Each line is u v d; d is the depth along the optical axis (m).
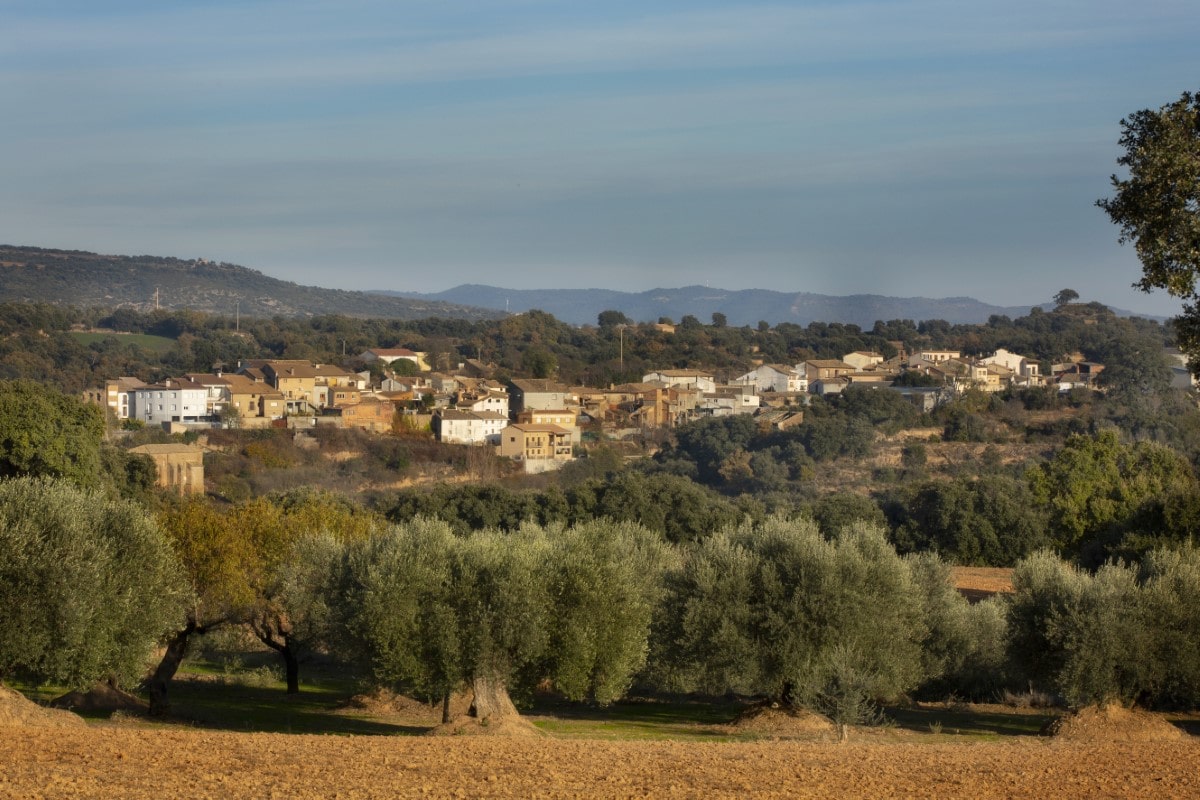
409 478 124.62
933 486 86.25
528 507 83.62
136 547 31.70
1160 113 23.23
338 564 36.19
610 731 33.75
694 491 85.06
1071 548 81.12
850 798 20.34
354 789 19.53
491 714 31.86
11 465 70.00
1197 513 59.75
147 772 20.36
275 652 54.25
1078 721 33.22
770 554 37.22
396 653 31.80
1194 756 25.75
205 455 120.06
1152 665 34.06
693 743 27.78
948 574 44.66
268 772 20.94
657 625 37.50
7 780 19.00
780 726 34.72
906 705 42.16
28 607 27.95
